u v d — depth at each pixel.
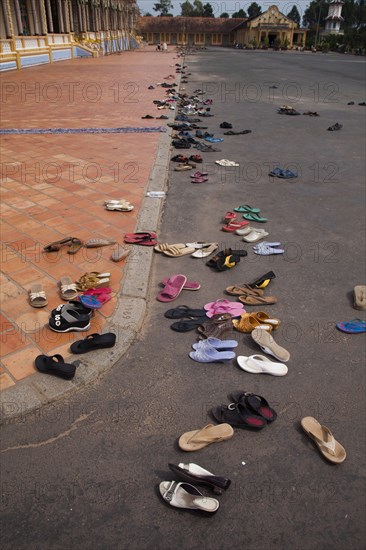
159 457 2.38
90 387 2.80
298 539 2.03
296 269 4.34
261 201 6.15
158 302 3.74
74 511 2.12
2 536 2.01
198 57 38.44
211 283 4.05
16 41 22.23
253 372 2.97
